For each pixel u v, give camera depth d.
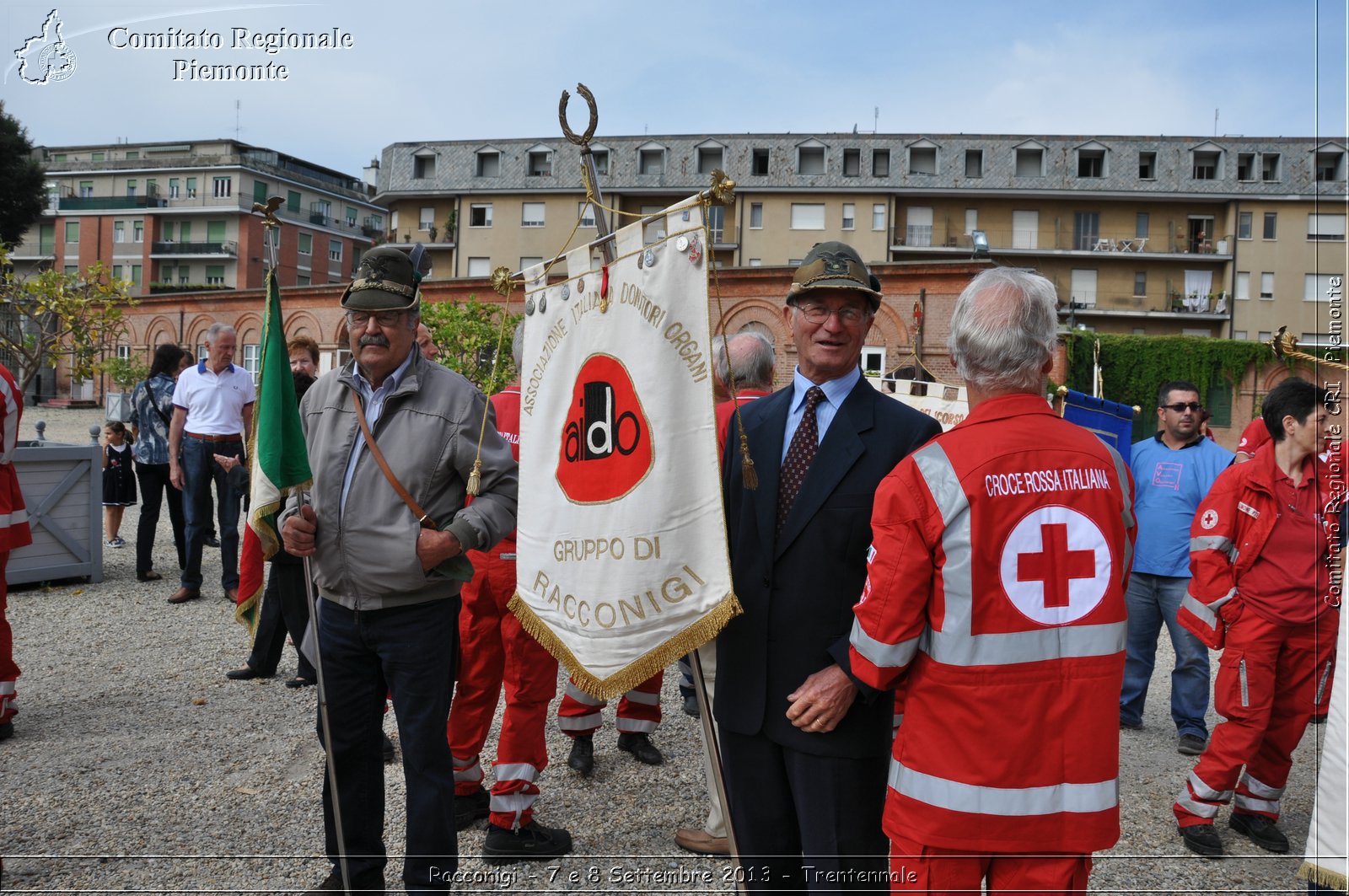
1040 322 2.42
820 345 2.89
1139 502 5.91
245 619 4.18
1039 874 2.26
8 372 5.16
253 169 65.00
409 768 3.39
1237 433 40.69
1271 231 55.06
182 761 4.85
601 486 2.88
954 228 55.50
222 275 64.69
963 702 2.31
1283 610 4.09
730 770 2.94
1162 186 55.28
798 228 54.41
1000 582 2.30
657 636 2.74
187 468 8.39
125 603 8.34
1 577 5.07
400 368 3.54
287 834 4.08
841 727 2.69
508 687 3.93
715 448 2.68
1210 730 5.96
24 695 5.86
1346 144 51.72
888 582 2.39
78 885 3.59
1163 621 5.94
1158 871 4.02
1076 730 2.27
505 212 55.72
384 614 3.41
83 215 65.69
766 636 2.83
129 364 42.56
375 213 75.00
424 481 3.43
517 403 4.38
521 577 3.14
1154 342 40.41
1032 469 2.34
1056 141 55.88
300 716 5.59
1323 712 4.18
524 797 3.93
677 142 54.84
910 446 2.82
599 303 2.93
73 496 9.02
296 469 3.40
